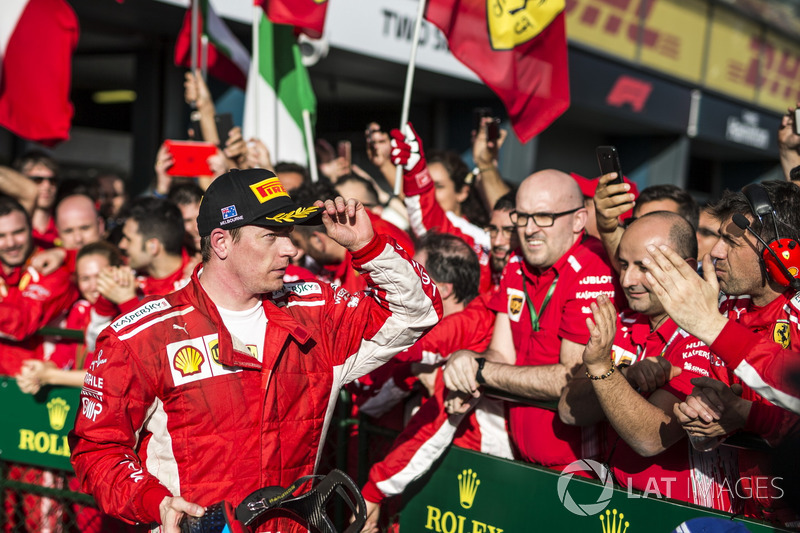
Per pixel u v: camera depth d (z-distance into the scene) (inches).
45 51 192.9
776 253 76.4
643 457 89.0
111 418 78.5
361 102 394.9
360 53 284.5
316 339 85.4
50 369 127.3
